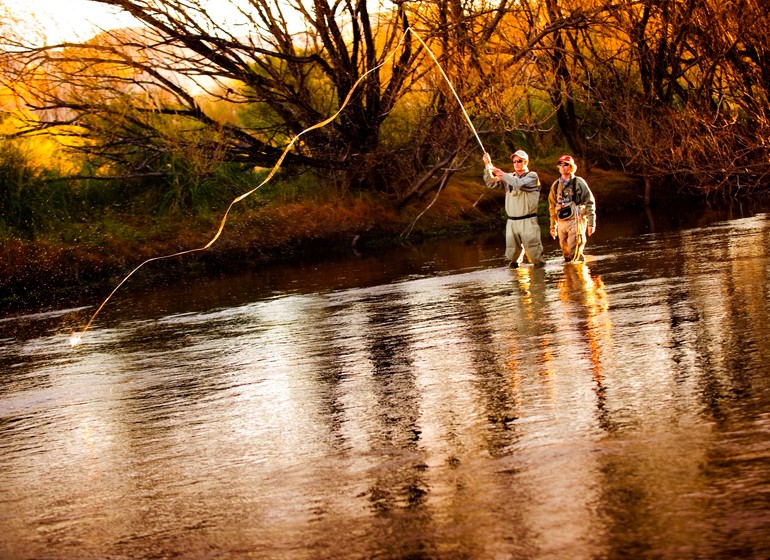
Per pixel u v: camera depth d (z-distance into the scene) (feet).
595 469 14.75
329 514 14.32
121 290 62.90
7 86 71.36
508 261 52.75
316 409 21.38
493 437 17.22
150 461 18.74
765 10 65.46
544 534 12.50
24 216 72.79
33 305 59.41
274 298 48.06
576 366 22.33
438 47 76.18
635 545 11.82
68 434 22.22
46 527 15.42
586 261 47.01
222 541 13.75
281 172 87.76
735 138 71.51
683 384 19.30
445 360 25.23
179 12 70.59
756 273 34.96
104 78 72.64
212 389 25.44
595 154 95.91
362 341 30.42
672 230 61.41
